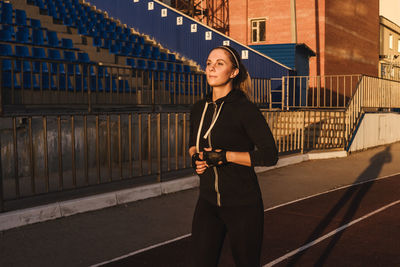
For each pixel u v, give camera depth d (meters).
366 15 29.41
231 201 2.39
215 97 2.54
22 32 12.48
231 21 24.53
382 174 9.44
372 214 5.98
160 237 4.95
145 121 9.84
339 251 4.45
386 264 4.09
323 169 10.07
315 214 6.01
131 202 6.65
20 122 7.61
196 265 2.44
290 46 19.06
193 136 2.64
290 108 17.19
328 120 13.94
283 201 6.88
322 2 22.55
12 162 7.59
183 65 16.20
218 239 2.48
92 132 8.84
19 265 4.07
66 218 5.70
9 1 14.59
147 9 19.30
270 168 9.90
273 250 4.48
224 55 2.43
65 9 17.38
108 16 20.42
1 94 5.33
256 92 13.86
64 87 9.62
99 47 14.42
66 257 4.29
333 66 23.81
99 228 5.29
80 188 6.15
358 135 13.37
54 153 8.15
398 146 15.22
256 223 2.38
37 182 7.32
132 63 14.37
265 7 23.78
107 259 4.23
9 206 5.61
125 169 8.78
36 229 5.21
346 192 7.54
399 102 17.38
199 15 25.25
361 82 13.73
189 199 6.91
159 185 7.16
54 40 13.09
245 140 2.42
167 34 18.91
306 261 4.16
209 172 2.45
